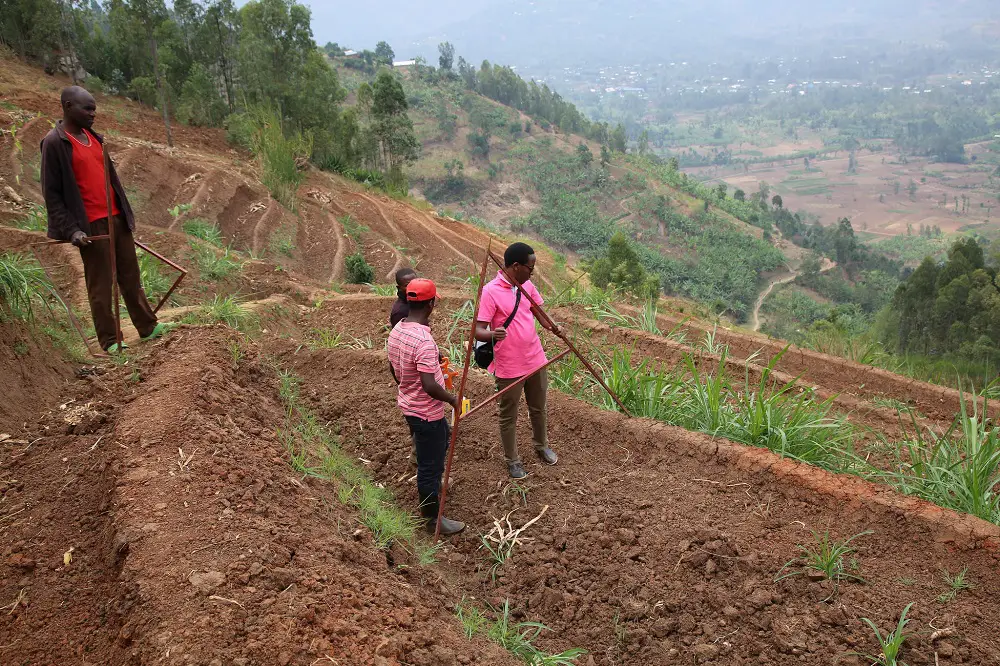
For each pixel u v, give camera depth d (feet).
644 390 20.36
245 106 109.60
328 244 70.08
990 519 14.97
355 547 12.66
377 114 171.01
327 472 15.55
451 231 99.86
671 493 16.42
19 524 11.60
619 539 15.39
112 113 91.20
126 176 55.57
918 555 13.74
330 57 607.37
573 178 568.41
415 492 17.43
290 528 12.07
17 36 104.42
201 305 24.59
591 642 13.37
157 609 9.48
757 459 16.61
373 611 10.91
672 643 13.02
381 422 19.86
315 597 10.53
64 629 9.81
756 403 18.61
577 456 18.44
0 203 37.50
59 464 13.05
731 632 12.91
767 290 453.58
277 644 9.39
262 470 13.43
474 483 17.97
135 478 12.05
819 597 13.11
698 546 14.64
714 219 533.55
